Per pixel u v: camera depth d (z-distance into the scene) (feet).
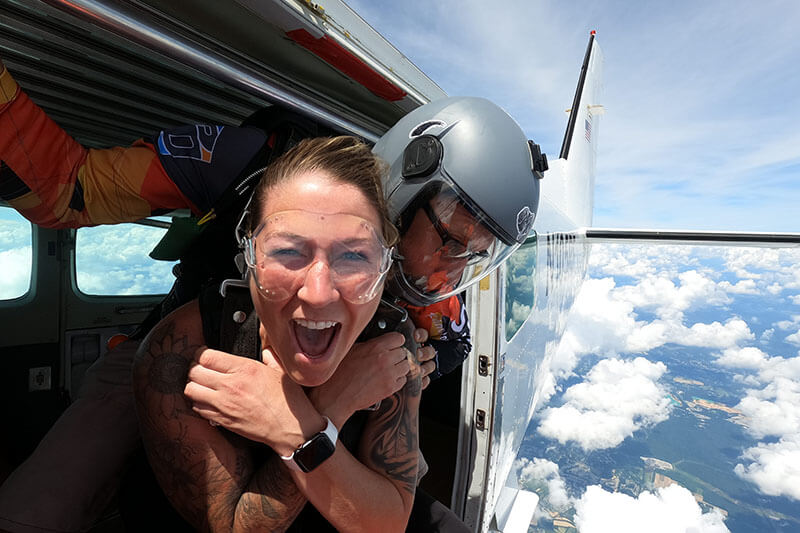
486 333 7.43
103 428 3.82
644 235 24.34
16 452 9.04
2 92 2.88
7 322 9.45
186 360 3.03
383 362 3.28
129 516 3.98
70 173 3.41
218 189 3.76
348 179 2.42
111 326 11.12
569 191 24.17
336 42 3.89
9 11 3.37
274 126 4.01
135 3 3.01
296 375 2.54
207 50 3.54
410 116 4.22
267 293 2.37
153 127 6.78
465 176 3.57
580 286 23.11
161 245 5.98
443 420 12.20
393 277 3.86
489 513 9.08
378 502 3.27
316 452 2.86
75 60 4.34
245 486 3.26
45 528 3.36
